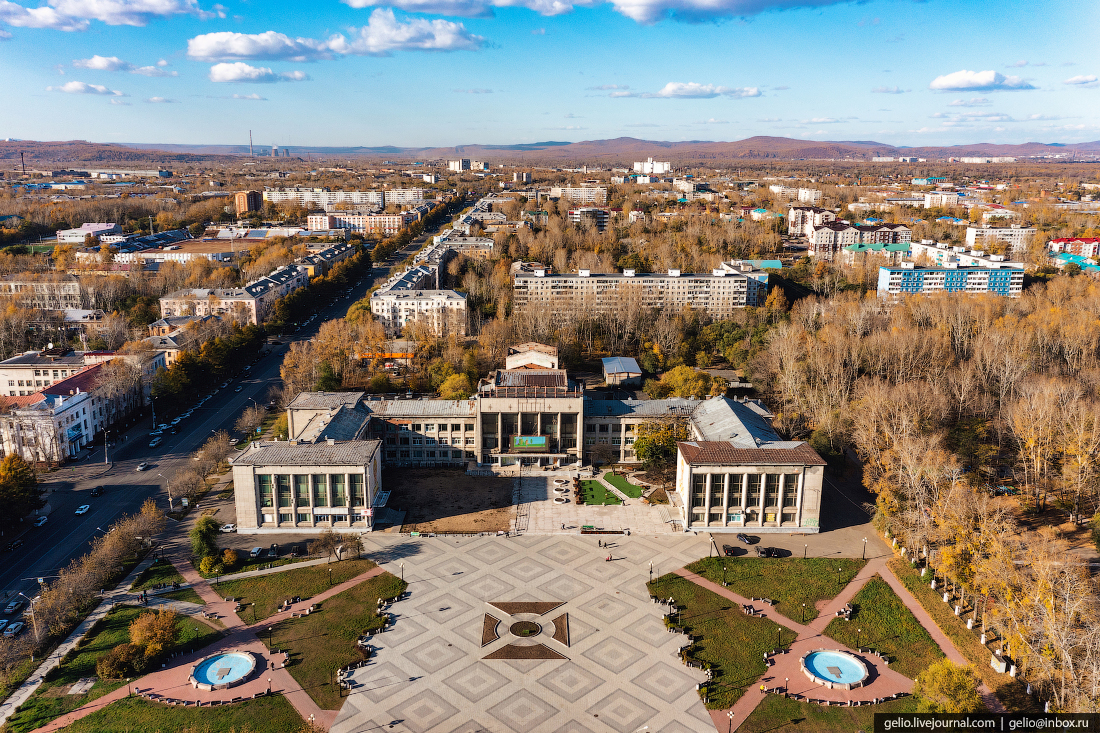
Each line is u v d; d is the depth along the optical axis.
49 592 175.88
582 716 147.75
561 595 189.50
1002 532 183.75
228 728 143.38
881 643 170.62
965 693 142.00
